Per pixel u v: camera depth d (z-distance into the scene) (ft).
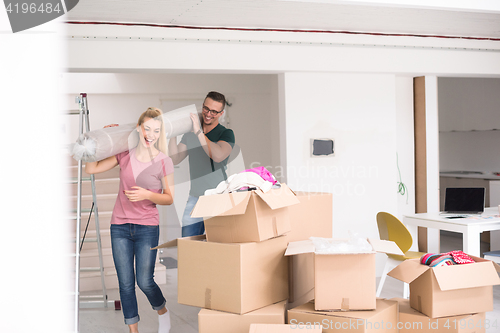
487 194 20.58
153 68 12.22
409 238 10.97
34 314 3.73
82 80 19.84
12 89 3.62
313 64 13.65
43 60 3.70
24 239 3.65
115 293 13.37
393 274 7.90
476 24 13.48
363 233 14.70
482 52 15.42
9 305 3.68
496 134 22.25
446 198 13.50
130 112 20.68
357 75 14.39
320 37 13.67
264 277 7.70
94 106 20.31
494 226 11.66
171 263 16.65
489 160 22.68
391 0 9.77
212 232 7.88
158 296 9.32
